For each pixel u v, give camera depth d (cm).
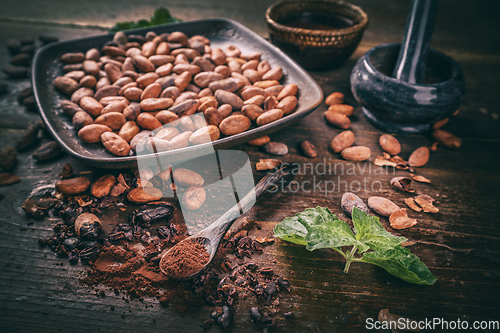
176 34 44
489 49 54
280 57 43
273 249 33
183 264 30
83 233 32
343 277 31
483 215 35
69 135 36
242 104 38
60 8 61
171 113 36
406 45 39
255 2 67
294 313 29
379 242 30
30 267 31
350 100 45
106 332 29
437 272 31
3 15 58
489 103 45
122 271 31
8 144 40
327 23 50
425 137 41
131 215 34
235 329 29
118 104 37
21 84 47
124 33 45
